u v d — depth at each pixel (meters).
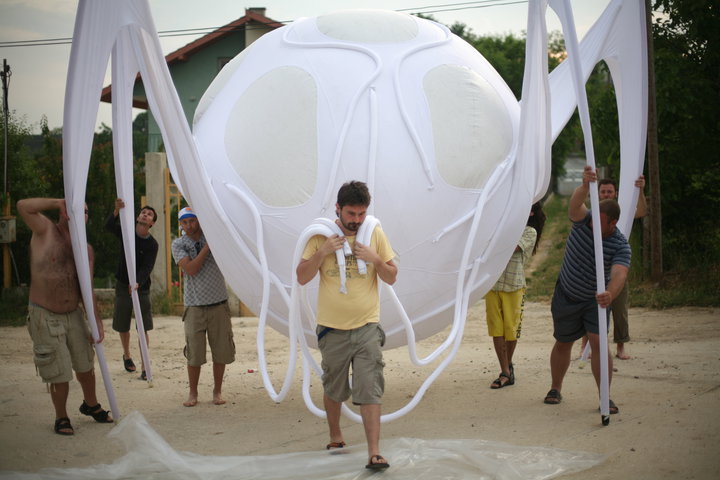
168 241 12.15
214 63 21.39
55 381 5.03
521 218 5.58
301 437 5.05
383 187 5.09
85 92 4.84
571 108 6.46
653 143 12.24
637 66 6.28
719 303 10.69
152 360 8.23
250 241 5.26
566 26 4.98
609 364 5.34
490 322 6.39
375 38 5.65
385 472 4.07
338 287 4.23
